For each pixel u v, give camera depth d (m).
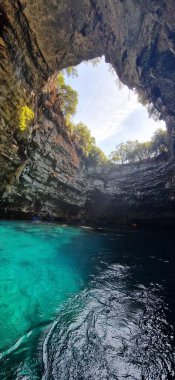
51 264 9.00
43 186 19.27
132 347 4.57
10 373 3.61
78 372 3.84
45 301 5.97
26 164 15.97
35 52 12.68
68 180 23.16
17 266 8.09
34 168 17.16
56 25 12.33
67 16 12.30
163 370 4.04
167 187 23.34
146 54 14.90
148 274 9.02
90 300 6.37
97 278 8.22
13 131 13.25
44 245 11.91
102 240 15.94
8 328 4.61
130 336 4.90
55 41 13.12
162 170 23.92
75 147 26.27
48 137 18.28
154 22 12.79
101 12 13.34
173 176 22.39
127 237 18.62
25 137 14.61
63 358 4.09
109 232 20.95
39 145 16.86
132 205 26.94
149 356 4.34
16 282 6.75
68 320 5.25
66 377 3.72
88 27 13.90
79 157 27.70
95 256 11.35
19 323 4.84
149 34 13.63
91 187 27.62
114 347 4.52
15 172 15.05
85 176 27.58
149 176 25.14
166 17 11.94
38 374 3.68
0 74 11.07
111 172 29.23
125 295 6.90
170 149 23.11
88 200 27.81
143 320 5.54
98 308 5.96
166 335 5.00
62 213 24.34
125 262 10.66
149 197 25.34
